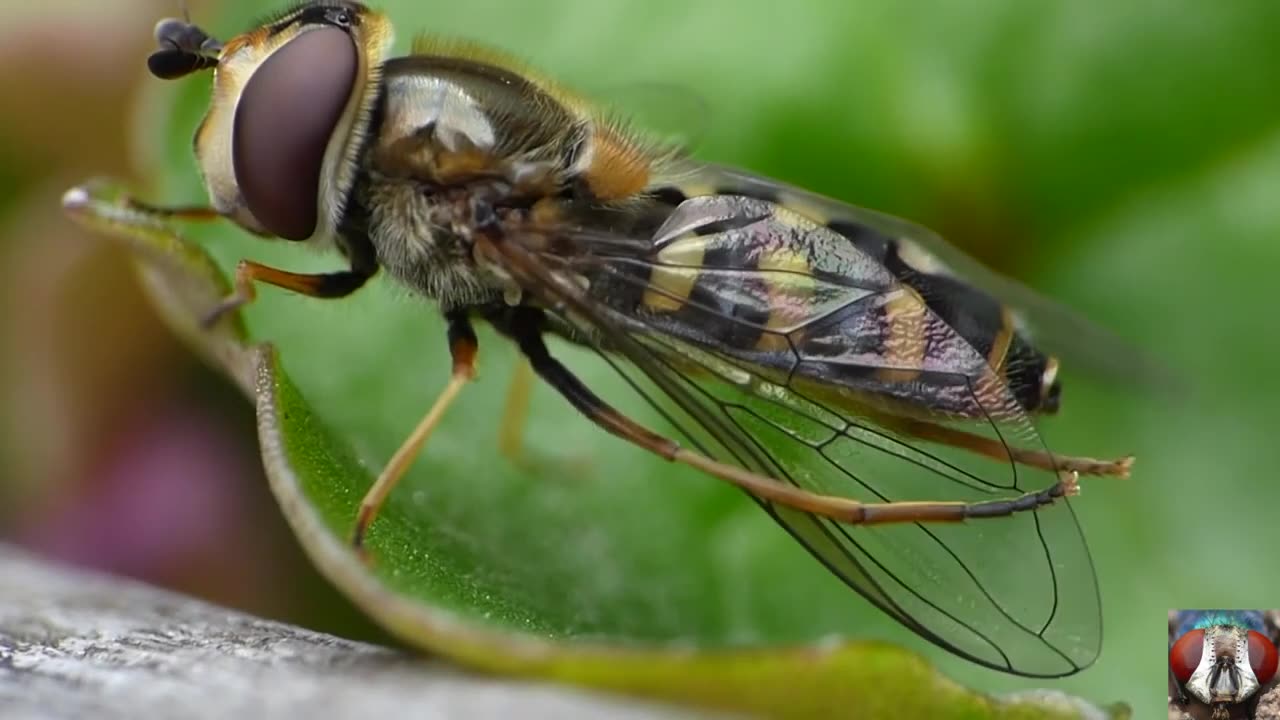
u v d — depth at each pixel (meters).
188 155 0.05
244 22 0.05
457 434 0.05
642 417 0.05
